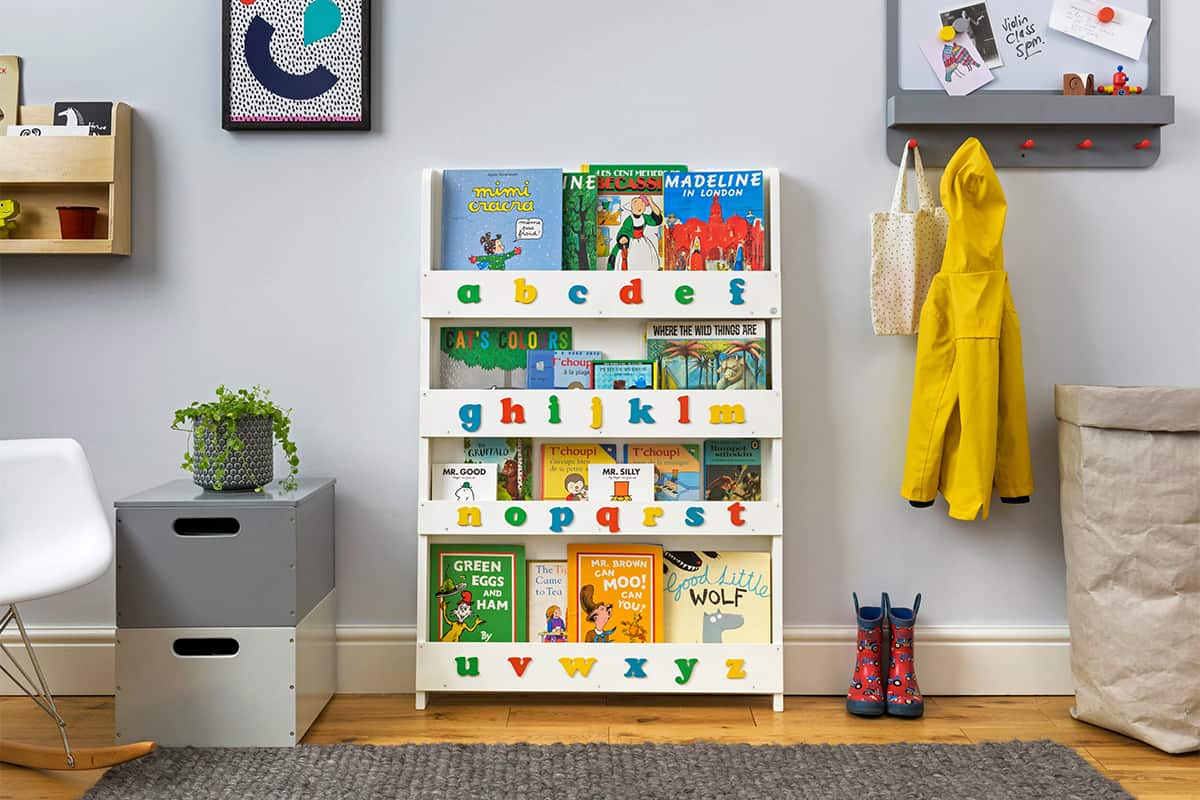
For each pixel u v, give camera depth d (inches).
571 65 97.7
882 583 98.6
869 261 97.7
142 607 83.9
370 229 98.0
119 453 98.5
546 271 94.0
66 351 98.2
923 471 93.5
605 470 95.2
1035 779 77.5
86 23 97.4
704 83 97.7
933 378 93.0
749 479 96.4
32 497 81.9
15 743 80.4
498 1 97.7
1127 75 97.3
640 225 96.2
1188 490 83.8
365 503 98.7
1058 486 98.2
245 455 88.7
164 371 98.3
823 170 97.6
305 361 98.7
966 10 97.2
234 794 74.7
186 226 97.9
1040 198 97.6
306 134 98.0
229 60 96.5
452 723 90.4
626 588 95.3
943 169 97.4
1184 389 83.5
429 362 95.0
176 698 84.2
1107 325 97.9
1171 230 97.7
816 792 75.3
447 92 97.7
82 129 96.0
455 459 97.0
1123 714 85.8
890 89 97.1
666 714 93.0
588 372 95.4
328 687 95.1
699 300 93.9
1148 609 84.7
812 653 98.0
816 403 98.2
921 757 81.7
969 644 98.1
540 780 77.2
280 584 84.4
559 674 93.6
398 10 97.7
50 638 97.6
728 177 95.7
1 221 95.0
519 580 95.6
